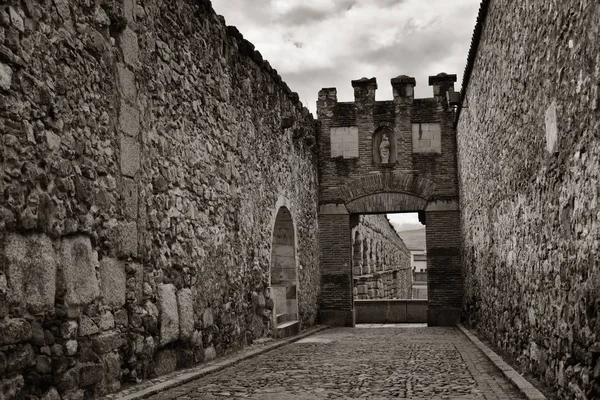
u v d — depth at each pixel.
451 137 17.25
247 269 10.39
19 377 4.35
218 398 5.67
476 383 6.43
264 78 12.04
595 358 4.33
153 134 6.99
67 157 5.16
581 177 4.61
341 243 17.39
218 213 9.08
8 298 4.27
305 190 15.80
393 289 32.38
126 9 6.40
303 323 14.95
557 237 5.40
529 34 6.32
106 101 5.93
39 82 4.82
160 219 7.05
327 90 17.88
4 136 4.35
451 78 17.39
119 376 5.80
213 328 8.54
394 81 17.56
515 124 7.34
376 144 17.72
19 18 4.61
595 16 4.16
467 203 14.12
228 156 9.66
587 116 4.41
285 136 13.70
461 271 16.62
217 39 9.34
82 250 5.29
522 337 7.16
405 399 5.57
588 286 4.45
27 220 4.54
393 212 17.42
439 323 16.70
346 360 8.62
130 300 6.18
